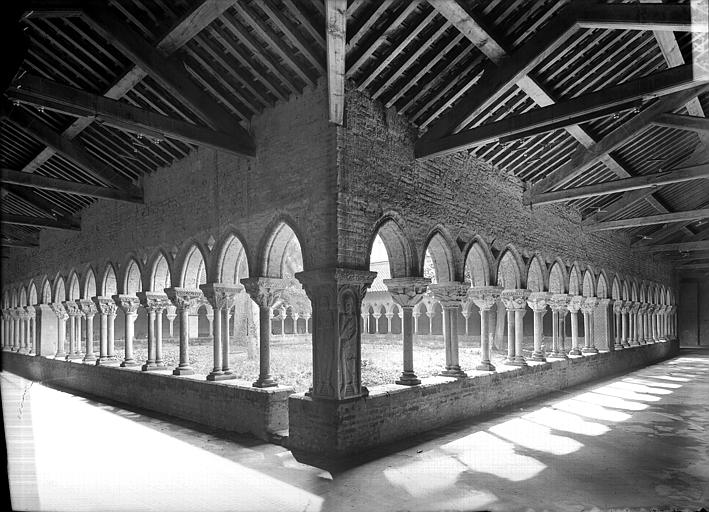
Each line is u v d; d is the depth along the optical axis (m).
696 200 19.23
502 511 5.64
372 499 6.00
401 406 8.71
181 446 8.34
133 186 12.87
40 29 8.25
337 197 8.06
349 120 8.37
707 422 10.01
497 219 12.37
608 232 19.48
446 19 7.80
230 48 8.23
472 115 9.12
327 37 5.96
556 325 15.26
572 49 9.17
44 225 15.56
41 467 7.23
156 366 12.42
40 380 17.47
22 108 10.52
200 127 8.85
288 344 25.84
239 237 9.88
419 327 27.11
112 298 13.84
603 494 6.14
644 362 21.14
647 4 6.90
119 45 7.61
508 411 11.04
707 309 30.64
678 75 7.65
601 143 11.81
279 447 8.20
